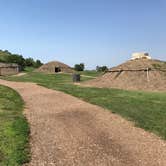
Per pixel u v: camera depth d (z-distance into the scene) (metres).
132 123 14.61
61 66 87.31
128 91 31.08
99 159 9.58
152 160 9.54
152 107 19.48
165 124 14.45
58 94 25.67
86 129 13.38
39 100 22.14
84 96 24.62
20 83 38.53
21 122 14.23
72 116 16.20
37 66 123.69
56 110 17.97
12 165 8.75
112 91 30.17
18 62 118.81
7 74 74.94
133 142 11.46
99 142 11.44
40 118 15.60
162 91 34.31
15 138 11.45
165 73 41.34
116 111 17.66
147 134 12.62
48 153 10.06
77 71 92.75
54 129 13.30
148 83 38.56
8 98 22.72
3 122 14.12
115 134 12.58
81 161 9.38
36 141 11.41
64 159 9.54
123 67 45.00
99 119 15.46
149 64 43.31
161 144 11.26
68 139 11.77
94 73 82.88
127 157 9.80
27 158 9.43
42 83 39.94
